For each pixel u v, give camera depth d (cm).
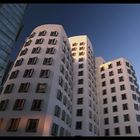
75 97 4728
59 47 4272
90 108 4681
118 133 4591
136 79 6072
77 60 5750
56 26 4878
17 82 3469
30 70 3647
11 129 2788
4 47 3456
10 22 3728
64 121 3497
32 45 4278
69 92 4231
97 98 5641
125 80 5550
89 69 5688
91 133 4244
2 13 3550
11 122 2884
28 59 3909
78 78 5191
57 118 3197
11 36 3684
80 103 4581
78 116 4328
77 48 6278
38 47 4181
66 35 5103
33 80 3444
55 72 3675
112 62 6359
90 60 6125
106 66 6384
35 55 3978
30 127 2777
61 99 3591
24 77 3528
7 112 3014
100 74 6284
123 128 4584
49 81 3438
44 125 2794
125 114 4794
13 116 2945
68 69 4506
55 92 3403
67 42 4981
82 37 6706
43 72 3606
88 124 4238
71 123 4153
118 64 6159
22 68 3731
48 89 3297
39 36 4541
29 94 3212
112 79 5847
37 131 2720
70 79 4550
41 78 3481
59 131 3161
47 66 3725
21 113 2959
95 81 6009
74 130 4097
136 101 5059
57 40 4425
